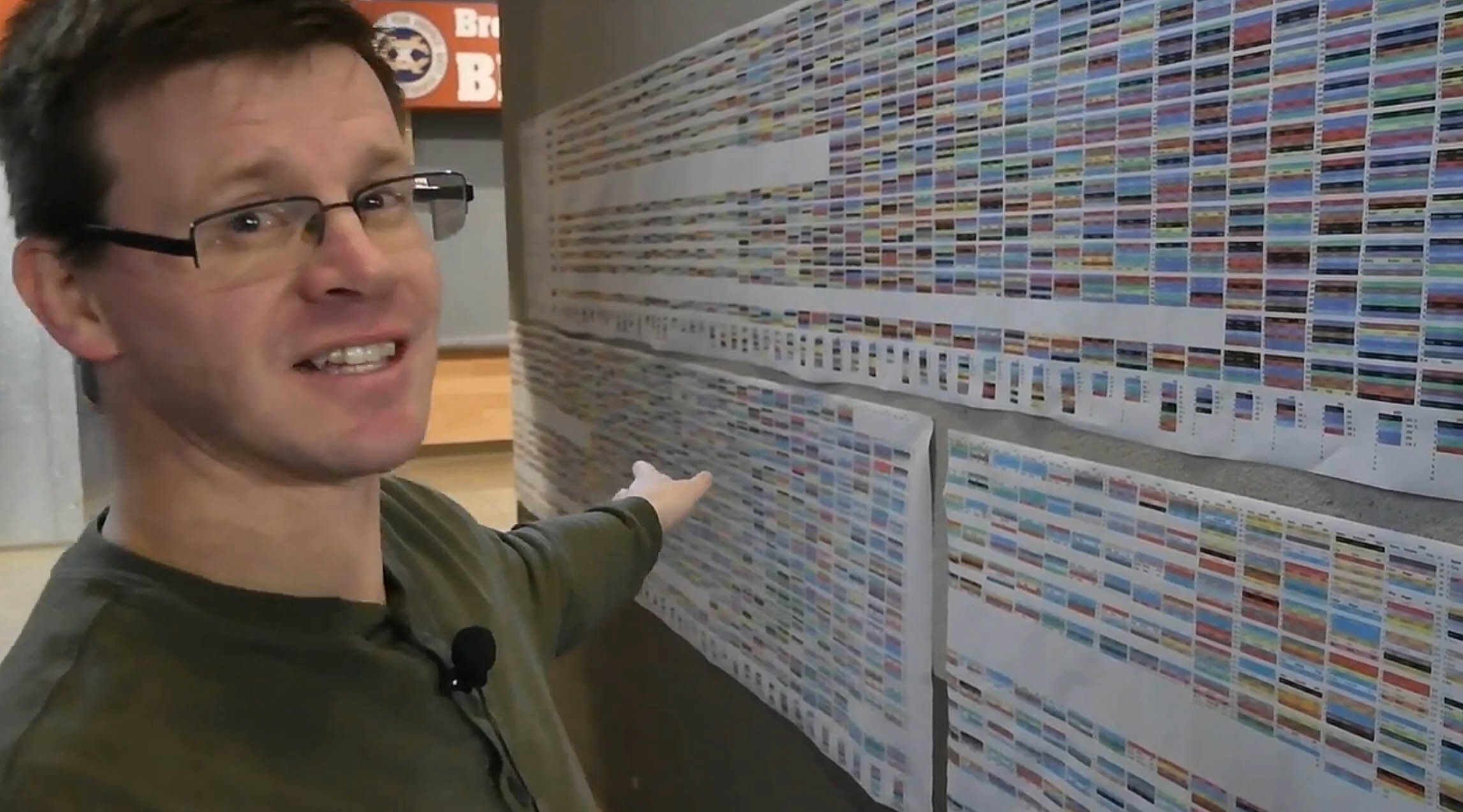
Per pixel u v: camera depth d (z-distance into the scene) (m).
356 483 0.71
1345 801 0.75
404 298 0.66
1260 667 0.80
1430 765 0.69
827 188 1.22
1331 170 0.70
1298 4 0.71
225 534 0.66
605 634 2.07
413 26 4.81
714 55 1.44
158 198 0.59
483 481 4.97
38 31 0.61
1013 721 1.04
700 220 1.52
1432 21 0.64
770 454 1.40
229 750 0.62
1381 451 0.70
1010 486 1.01
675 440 1.67
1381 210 0.68
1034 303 0.95
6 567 4.00
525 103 2.23
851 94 1.16
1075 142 0.89
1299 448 0.75
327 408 0.64
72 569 0.66
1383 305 0.68
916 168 1.08
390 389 0.66
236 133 0.60
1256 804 0.81
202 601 0.64
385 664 0.69
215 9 0.59
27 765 0.56
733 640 1.56
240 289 0.60
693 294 1.56
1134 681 0.90
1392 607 0.71
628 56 1.71
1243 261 0.77
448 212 0.82
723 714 1.64
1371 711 0.73
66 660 0.61
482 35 4.91
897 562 1.18
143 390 0.64
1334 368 0.72
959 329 1.04
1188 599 0.85
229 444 0.64
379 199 0.67
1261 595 0.79
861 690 1.27
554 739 0.86
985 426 1.04
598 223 1.88
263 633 0.65
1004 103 0.96
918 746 1.18
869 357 1.18
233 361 0.61
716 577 1.59
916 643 1.16
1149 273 0.84
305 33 0.62
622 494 1.34
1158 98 0.81
